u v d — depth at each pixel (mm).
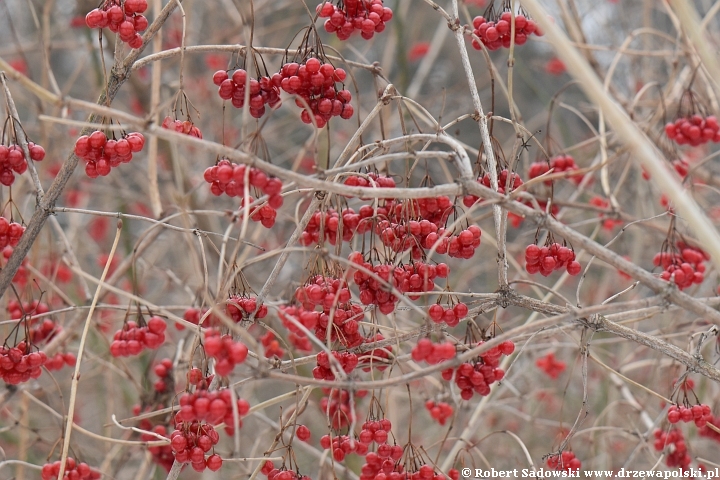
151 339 3564
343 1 3576
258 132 3004
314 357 3688
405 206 3420
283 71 3410
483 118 3652
